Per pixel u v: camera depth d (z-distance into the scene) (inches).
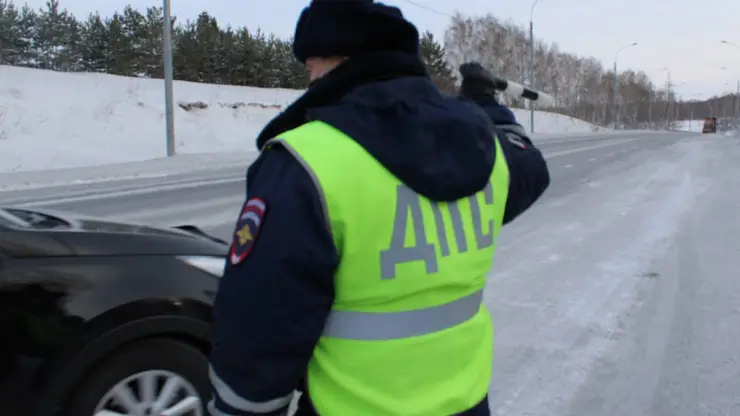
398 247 52.6
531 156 70.5
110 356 100.1
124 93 1091.9
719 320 183.6
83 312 97.0
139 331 100.9
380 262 52.1
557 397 137.9
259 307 49.0
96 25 1745.8
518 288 216.7
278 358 49.9
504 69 2869.1
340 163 50.5
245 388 50.4
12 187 492.1
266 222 49.6
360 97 53.7
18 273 95.3
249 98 1344.7
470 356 59.2
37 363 94.0
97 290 99.0
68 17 1717.5
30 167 679.1
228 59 1753.2
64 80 1064.8
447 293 56.7
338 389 54.2
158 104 1086.4
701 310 192.4
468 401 57.6
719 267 241.8
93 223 122.2
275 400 51.4
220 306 51.3
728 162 706.8
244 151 903.7
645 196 439.2
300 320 49.6
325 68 58.1
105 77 1170.0
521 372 150.1
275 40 1892.2
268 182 51.3
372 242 51.5
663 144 1162.6
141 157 820.0
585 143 1178.0
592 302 201.5
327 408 54.4
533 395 138.9
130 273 103.1
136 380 103.1
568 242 290.0
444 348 56.1
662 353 160.6
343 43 54.8
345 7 54.3
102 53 1736.0
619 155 844.0
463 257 57.0
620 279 227.6
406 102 53.9
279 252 48.8
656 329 177.2
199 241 121.2
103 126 902.4
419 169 52.4
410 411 53.9
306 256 48.9
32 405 93.9
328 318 53.7
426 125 53.8
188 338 108.0
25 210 132.6
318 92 55.9
